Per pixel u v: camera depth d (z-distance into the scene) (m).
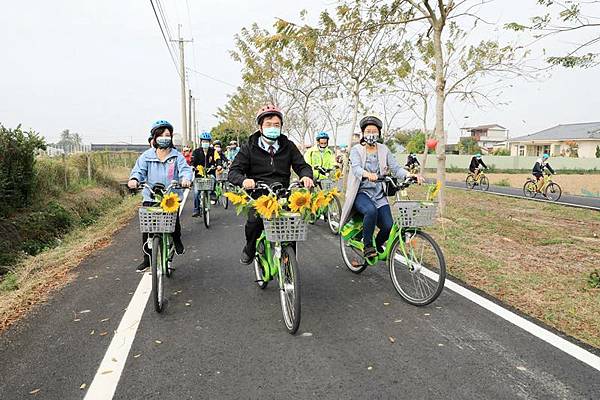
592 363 3.40
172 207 4.35
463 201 16.02
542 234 8.51
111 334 3.98
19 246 7.58
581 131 53.62
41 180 10.35
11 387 3.13
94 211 11.68
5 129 8.86
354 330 4.04
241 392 3.04
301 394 3.02
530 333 3.93
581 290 5.03
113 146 64.56
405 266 4.99
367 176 4.91
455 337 3.87
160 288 4.58
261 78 17.98
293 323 3.88
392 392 3.03
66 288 5.31
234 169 4.57
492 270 5.81
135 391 3.07
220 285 5.36
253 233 4.80
